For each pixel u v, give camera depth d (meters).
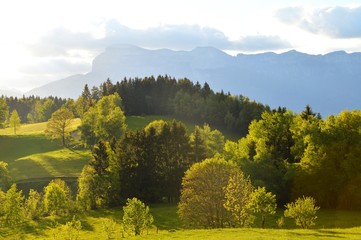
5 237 74.06
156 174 103.31
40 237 72.75
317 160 77.19
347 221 64.69
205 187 64.44
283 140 92.31
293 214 57.03
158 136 106.12
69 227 66.56
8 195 81.56
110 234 65.69
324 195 77.69
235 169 67.00
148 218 61.69
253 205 60.66
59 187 91.00
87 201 95.19
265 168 83.69
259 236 41.72
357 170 74.50
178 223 75.94
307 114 98.69
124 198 100.38
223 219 61.91
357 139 78.00
